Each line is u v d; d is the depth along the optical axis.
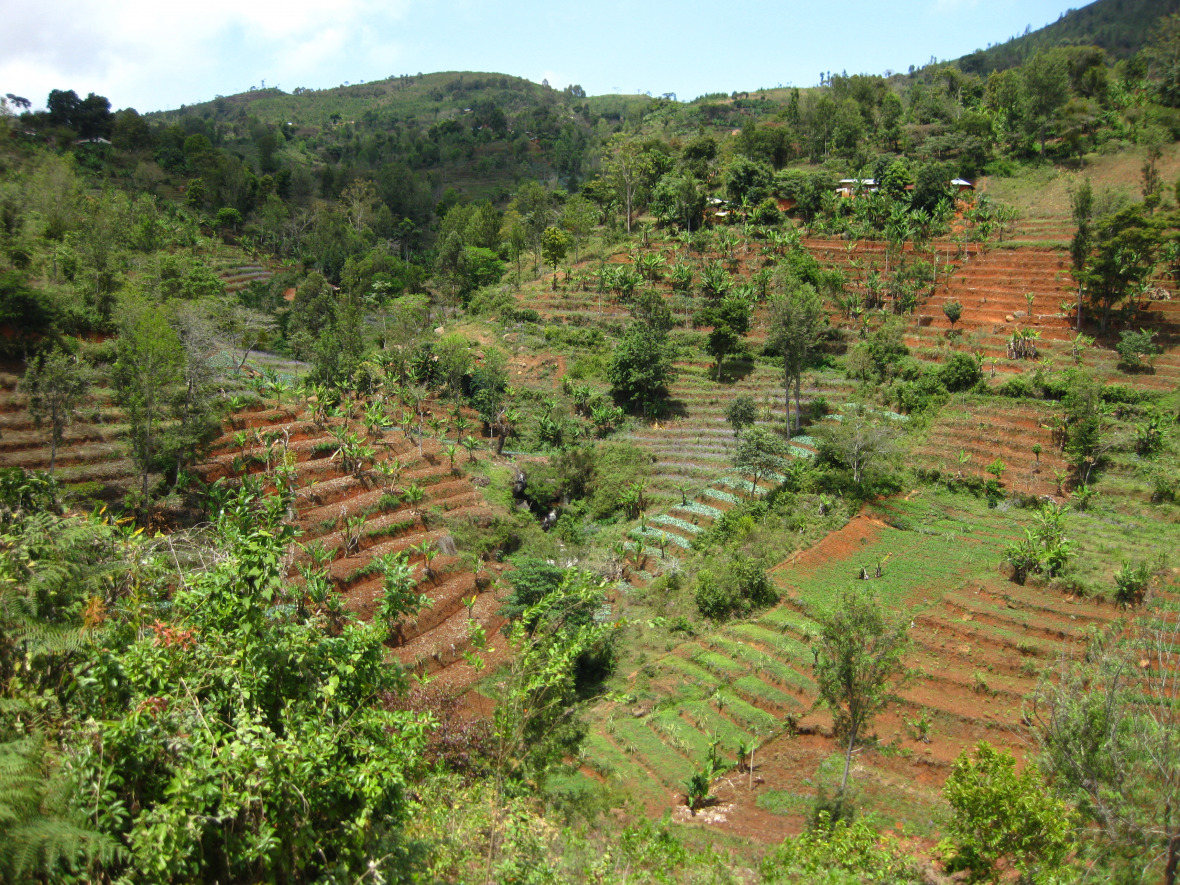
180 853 9.98
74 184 80.00
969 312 74.44
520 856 15.23
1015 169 98.00
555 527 58.69
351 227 126.88
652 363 71.38
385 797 12.28
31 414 40.81
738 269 89.12
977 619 38.72
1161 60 112.38
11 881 8.79
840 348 74.88
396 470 50.41
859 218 90.12
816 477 55.22
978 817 20.52
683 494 58.09
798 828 26.97
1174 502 48.38
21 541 13.56
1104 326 65.81
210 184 123.75
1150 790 18.11
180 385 43.34
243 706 11.52
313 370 64.44
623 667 39.31
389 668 13.51
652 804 28.56
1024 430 57.81
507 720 14.46
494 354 78.38
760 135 117.00
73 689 12.12
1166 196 81.31
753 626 40.62
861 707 27.42
